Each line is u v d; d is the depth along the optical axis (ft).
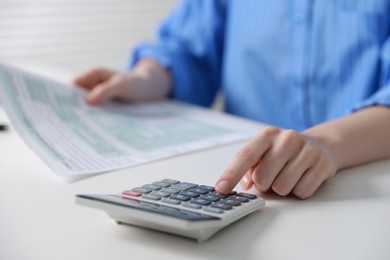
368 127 2.22
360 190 1.86
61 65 5.19
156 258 1.36
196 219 1.37
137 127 2.68
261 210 1.66
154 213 1.39
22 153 2.20
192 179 1.94
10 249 1.40
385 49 3.06
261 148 1.79
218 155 2.25
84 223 1.55
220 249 1.41
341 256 1.38
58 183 1.87
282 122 3.53
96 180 1.91
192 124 2.79
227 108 3.80
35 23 4.96
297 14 3.37
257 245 1.43
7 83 2.75
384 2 3.14
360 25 3.17
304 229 1.53
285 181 1.76
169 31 3.99
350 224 1.57
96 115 2.85
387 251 1.42
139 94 3.31
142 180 1.92
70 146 2.25
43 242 1.44
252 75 3.60
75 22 5.16
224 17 3.88
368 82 3.16
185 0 3.92
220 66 3.98
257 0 3.56
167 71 3.72
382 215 1.64
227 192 1.66
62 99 2.92
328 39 3.28
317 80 3.32
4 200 1.71
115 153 2.22
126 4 5.40
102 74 3.32
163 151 2.27
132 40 5.53
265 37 3.50
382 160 2.21
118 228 1.52
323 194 1.82
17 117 2.49
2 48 4.86
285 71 3.46
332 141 2.09
